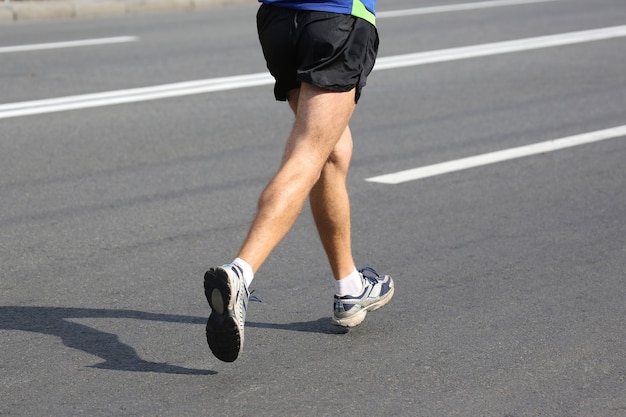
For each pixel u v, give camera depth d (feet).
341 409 40.93
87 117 98.32
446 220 67.82
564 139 90.58
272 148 87.61
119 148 87.20
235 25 161.68
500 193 74.18
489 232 65.26
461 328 49.57
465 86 114.11
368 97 108.17
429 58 131.34
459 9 185.57
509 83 115.75
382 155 85.25
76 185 76.18
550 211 69.82
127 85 113.50
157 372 44.37
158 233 65.16
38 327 49.60
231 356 41.60
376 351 46.75
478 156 84.79
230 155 85.25
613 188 75.56
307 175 42.73
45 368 44.78
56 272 57.77
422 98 107.76
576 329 49.39
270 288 55.21
